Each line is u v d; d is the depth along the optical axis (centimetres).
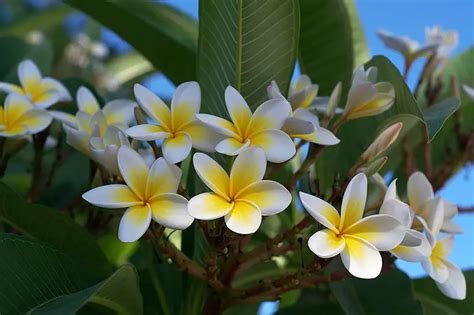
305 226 82
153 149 81
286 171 106
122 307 82
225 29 87
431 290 102
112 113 92
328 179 100
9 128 89
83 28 238
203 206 75
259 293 85
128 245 115
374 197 84
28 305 76
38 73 95
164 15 105
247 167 77
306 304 101
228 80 88
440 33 108
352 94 87
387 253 83
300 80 93
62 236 88
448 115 83
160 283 92
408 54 108
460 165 104
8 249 77
